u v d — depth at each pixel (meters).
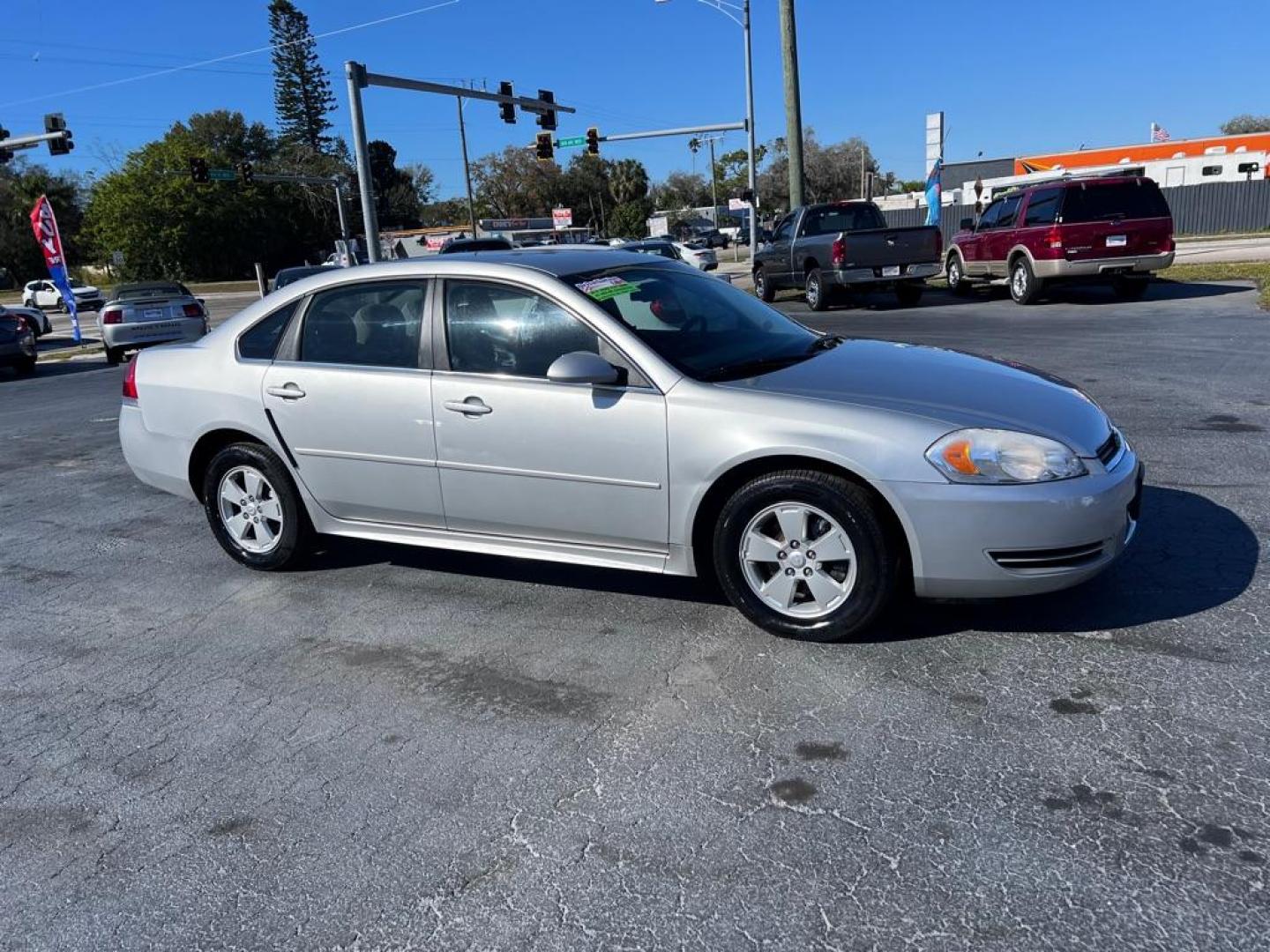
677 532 4.05
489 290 4.39
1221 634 3.76
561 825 2.92
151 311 18.42
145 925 2.62
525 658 4.04
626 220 78.06
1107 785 2.91
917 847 2.70
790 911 2.50
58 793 3.27
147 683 4.05
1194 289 16.42
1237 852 2.59
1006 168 46.66
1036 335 12.36
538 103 30.38
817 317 16.62
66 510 6.89
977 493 3.55
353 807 3.08
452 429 4.39
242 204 73.00
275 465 5.02
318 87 83.94
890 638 3.93
